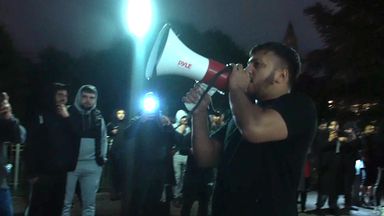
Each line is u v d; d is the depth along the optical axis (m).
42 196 5.87
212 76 2.72
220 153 2.90
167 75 2.82
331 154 10.30
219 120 7.21
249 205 2.55
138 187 7.23
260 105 2.67
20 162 9.98
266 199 2.54
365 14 18.73
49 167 5.79
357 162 11.73
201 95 2.80
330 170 10.32
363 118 17.58
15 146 9.99
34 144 5.81
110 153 7.39
